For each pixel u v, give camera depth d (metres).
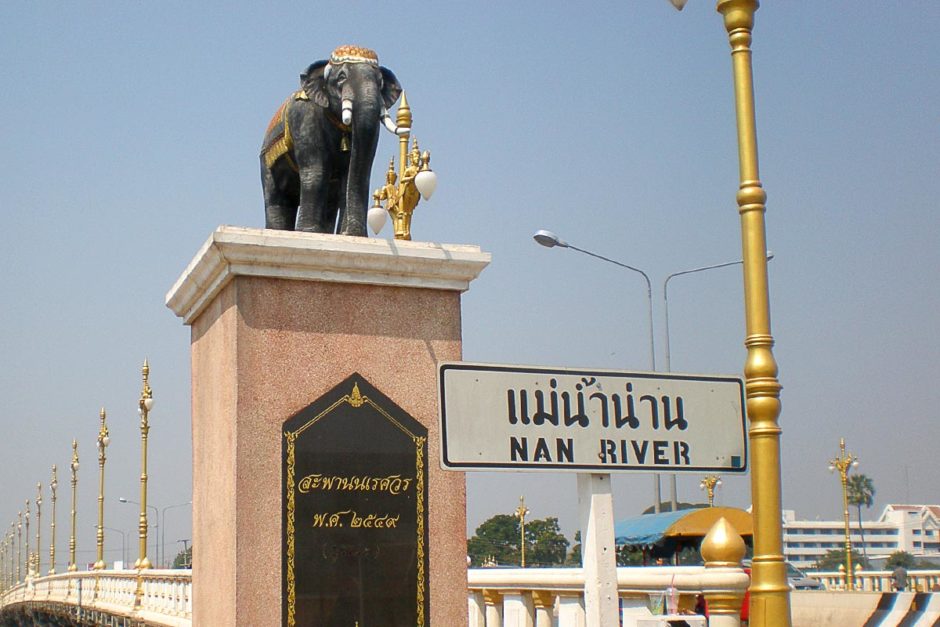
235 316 6.90
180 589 19.64
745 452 5.29
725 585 6.85
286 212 8.70
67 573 44.59
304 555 6.80
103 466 39.00
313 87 8.16
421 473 7.18
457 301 7.48
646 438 5.09
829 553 100.06
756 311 5.82
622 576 7.79
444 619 7.09
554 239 25.64
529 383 4.93
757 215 5.95
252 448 6.80
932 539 127.75
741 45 6.16
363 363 7.15
